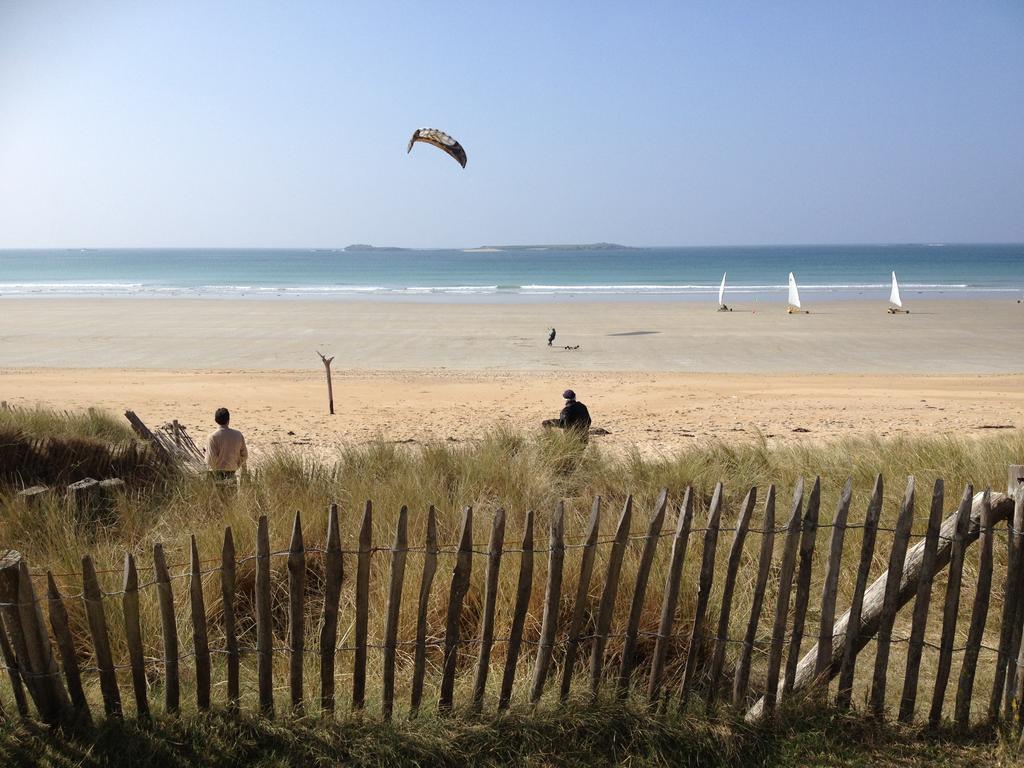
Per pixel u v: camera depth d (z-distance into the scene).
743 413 16.47
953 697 3.85
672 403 18.33
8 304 55.84
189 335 37.72
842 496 3.56
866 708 3.66
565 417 10.85
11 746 3.29
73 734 3.37
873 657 4.20
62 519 5.44
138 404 17.36
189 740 3.37
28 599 3.28
